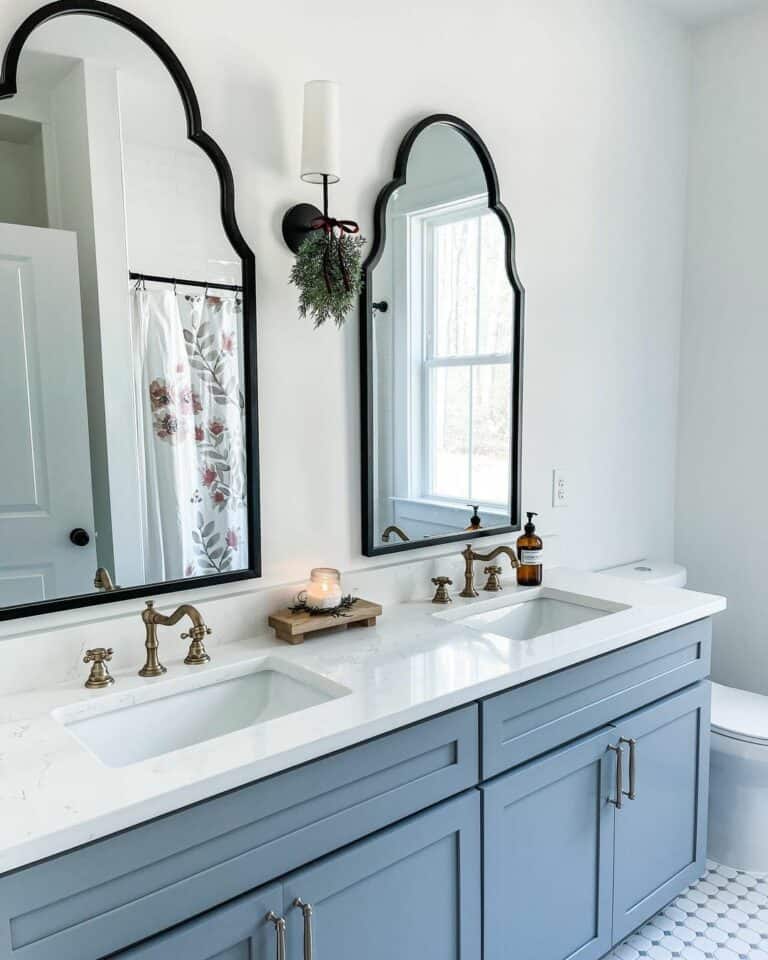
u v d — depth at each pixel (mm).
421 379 2025
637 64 2568
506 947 1574
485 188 2127
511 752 1541
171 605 1620
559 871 1686
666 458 2893
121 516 1541
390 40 1915
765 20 2590
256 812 1147
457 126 2041
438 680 1444
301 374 1812
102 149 1476
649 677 1873
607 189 2521
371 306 1903
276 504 1793
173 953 1065
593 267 2506
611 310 2588
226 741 1190
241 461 1705
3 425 1398
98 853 995
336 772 1243
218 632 1675
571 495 2521
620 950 1948
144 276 1542
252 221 1707
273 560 1797
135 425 1550
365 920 1309
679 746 2002
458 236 2078
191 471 1632
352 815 1273
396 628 1781
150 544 1582
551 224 2355
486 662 1547
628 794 1784
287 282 1771
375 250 1906
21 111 1387
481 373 2160
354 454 1927
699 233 2816
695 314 2850
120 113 1492
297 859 1204
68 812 990
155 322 1562
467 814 1454
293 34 1738
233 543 1705
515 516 2291
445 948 1451
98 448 1506
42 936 959
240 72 1662
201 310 1622
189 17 1582
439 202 2033
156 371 1571
